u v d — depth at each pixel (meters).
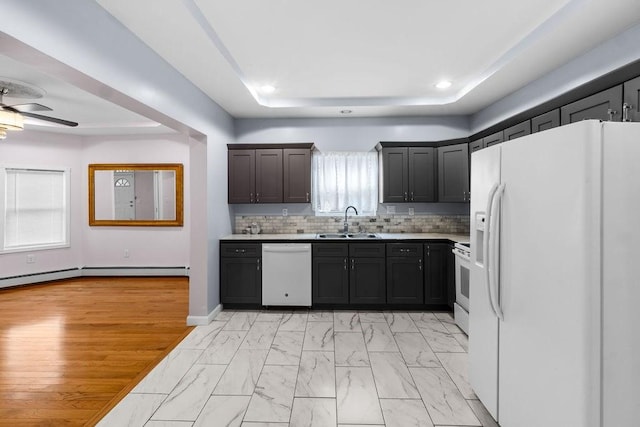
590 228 1.23
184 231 5.55
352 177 4.52
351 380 2.38
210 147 3.59
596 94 2.08
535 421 1.49
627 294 1.25
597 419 1.24
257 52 2.73
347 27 2.35
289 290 3.84
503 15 2.20
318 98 3.97
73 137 5.45
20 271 5.02
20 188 5.04
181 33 2.22
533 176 1.48
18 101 3.70
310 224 4.55
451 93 3.78
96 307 4.06
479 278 1.99
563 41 2.33
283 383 2.34
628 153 1.24
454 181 3.99
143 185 5.54
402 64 2.98
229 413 2.01
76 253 5.52
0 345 2.99
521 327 1.57
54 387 2.31
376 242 3.83
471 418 1.96
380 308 3.89
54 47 1.58
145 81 2.36
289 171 4.18
